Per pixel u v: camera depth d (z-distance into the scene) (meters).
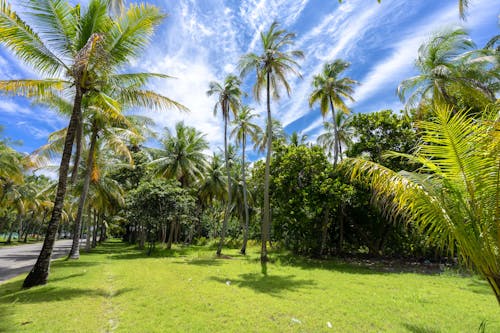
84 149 15.32
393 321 4.91
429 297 6.77
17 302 5.62
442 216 3.77
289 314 5.18
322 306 5.75
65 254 19.20
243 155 21.06
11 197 29.28
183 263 12.78
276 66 14.41
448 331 4.47
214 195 30.28
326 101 18.42
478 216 3.54
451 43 13.02
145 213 17.20
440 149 3.64
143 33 8.14
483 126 3.34
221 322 4.67
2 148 20.86
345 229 19.58
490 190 3.43
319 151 17.38
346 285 8.18
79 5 7.92
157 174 23.33
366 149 16.91
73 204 23.55
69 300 5.77
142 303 5.62
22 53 7.35
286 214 16.64
